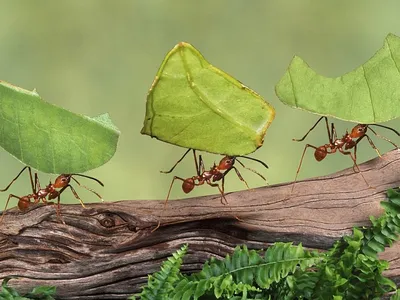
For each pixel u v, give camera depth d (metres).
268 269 0.18
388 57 0.18
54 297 0.19
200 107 0.17
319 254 0.18
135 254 0.19
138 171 0.40
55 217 0.19
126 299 0.19
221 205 0.19
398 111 0.18
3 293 0.19
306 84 0.18
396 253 0.19
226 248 0.19
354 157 0.20
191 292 0.18
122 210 0.19
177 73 0.17
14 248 0.19
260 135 0.17
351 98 0.18
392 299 0.19
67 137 0.17
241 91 0.17
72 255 0.19
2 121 0.17
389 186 0.19
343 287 0.18
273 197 0.19
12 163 0.38
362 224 0.19
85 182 0.39
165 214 0.19
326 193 0.19
